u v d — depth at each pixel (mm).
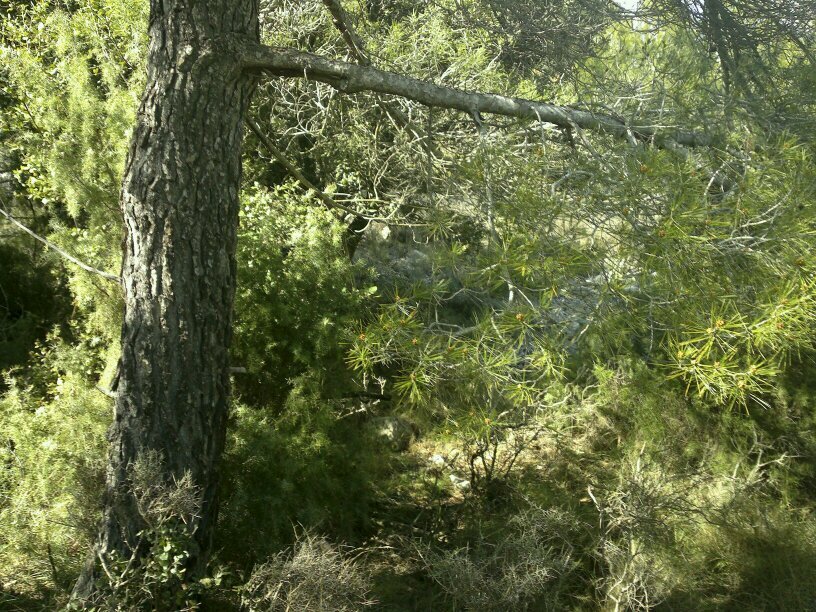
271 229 5105
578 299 3074
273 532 4223
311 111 6500
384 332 3006
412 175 5957
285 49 3885
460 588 4066
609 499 4676
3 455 4359
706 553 4805
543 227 2904
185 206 3670
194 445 3734
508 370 2955
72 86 5078
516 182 3205
